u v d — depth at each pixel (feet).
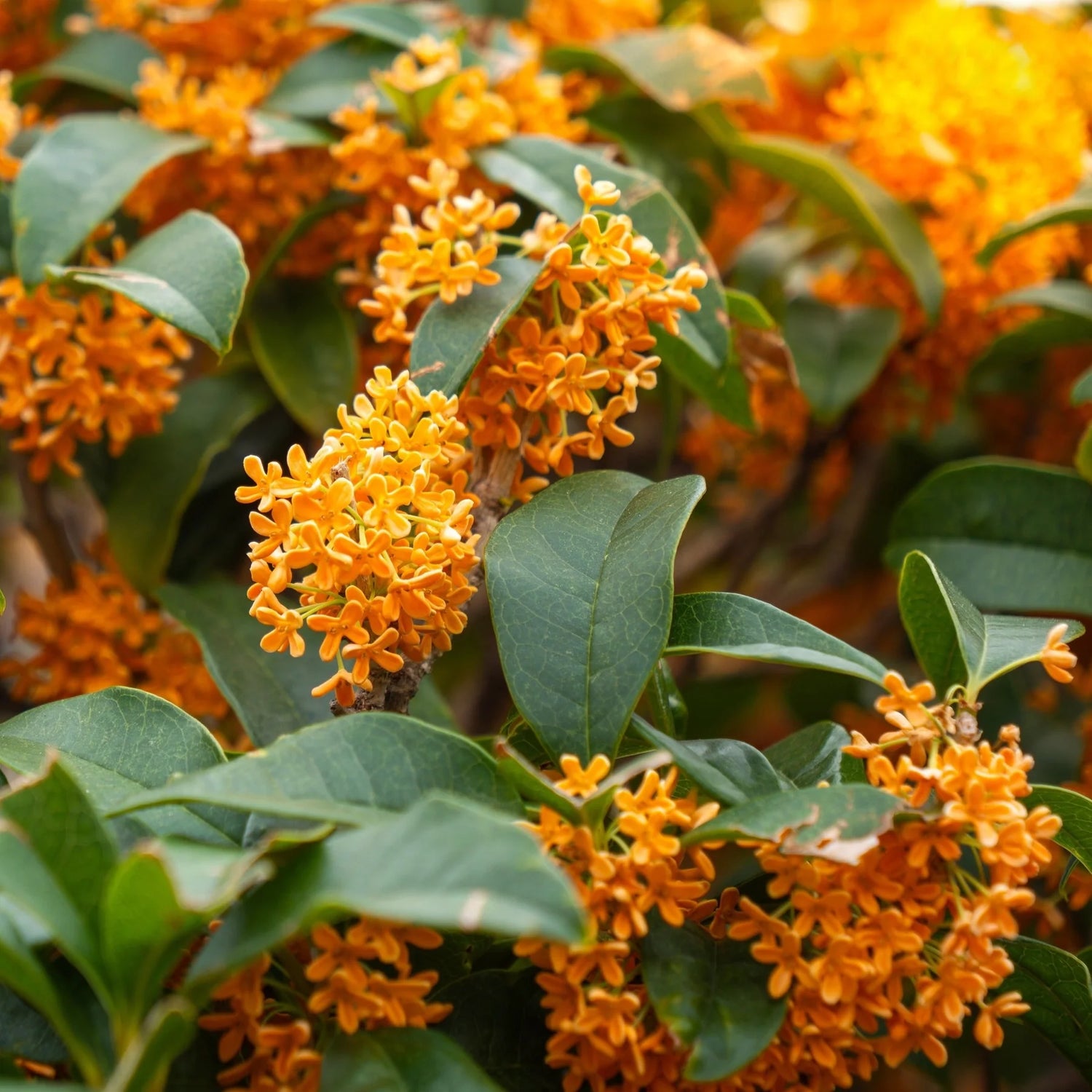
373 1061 1.55
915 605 1.79
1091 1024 1.72
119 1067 1.49
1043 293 2.13
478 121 1.95
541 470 1.75
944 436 2.72
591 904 1.55
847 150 2.36
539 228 1.78
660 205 1.88
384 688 1.67
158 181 2.02
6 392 1.95
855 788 1.58
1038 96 2.17
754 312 1.92
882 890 1.58
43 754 1.66
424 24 2.10
